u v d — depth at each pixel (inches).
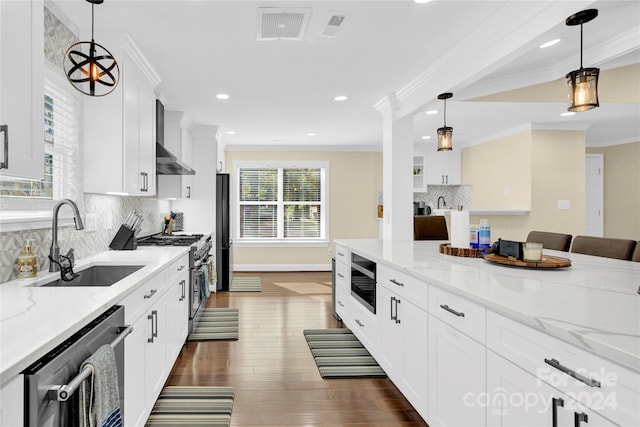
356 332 128.3
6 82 51.4
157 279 87.5
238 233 287.4
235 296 206.8
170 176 185.0
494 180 244.2
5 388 33.7
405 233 165.8
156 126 151.6
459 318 64.2
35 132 58.0
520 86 146.2
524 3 85.0
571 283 64.3
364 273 117.9
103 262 94.5
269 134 242.2
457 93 154.9
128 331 58.3
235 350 129.4
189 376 109.4
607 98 138.9
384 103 166.9
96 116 101.7
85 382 43.7
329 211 289.4
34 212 79.9
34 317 46.9
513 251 83.5
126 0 85.9
